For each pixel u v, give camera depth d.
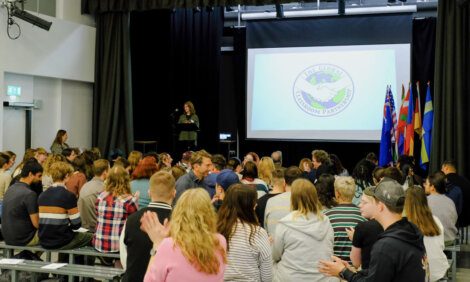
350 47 10.27
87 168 5.89
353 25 10.26
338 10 9.70
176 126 9.89
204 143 11.15
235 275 2.74
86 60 10.27
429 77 10.07
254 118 10.86
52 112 9.77
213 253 2.14
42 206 4.39
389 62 10.05
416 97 10.12
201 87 11.13
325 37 10.42
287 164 11.23
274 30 10.72
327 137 10.40
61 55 9.63
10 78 8.80
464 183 6.15
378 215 2.30
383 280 2.16
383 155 8.88
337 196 3.56
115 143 10.41
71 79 9.91
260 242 2.80
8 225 4.54
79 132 10.34
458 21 8.84
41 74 9.21
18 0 8.34
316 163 6.43
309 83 10.51
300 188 3.16
